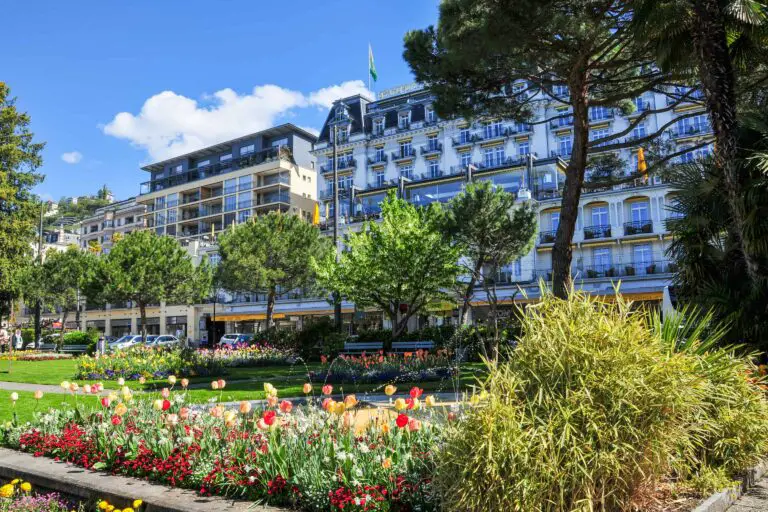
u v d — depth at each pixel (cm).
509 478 287
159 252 4122
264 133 7562
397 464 372
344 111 5897
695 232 864
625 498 322
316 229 3956
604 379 316
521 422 302
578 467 294
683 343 449
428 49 1345
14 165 3572
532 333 354
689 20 847
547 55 1177
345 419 456
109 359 1612
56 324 6494
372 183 5622
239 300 5681
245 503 373
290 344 2455
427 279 2256
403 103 5675
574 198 1298
